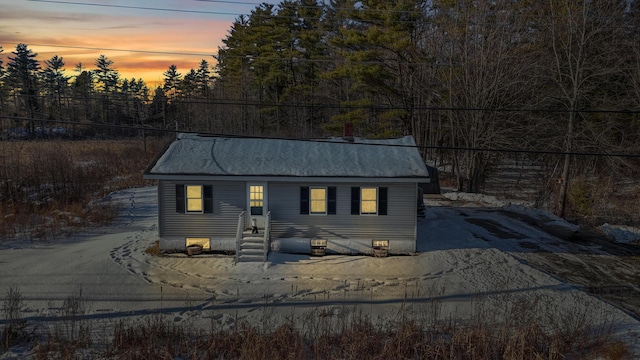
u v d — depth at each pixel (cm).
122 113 9362
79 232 2411
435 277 1798
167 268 1858
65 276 1745
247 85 6306
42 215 2703
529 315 1360
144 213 2891
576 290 1667
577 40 3238
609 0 3369
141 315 1428
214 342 1205
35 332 1289
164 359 1136
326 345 1217
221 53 7100
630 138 3669
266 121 6431
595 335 1292
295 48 5997
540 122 3534
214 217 2053
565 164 3108
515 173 5150
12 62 8719
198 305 1515
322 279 1767
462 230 2508
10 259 1938
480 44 3775
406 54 4141
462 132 3847
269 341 1222
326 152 2244
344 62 4841
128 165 4816
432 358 1170
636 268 1967
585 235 2547
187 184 2031
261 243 1995
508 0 3822
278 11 6138
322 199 2064
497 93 3562
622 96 3709
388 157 2202
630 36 3691
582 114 3406
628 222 2880
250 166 2077
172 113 8469
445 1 3891
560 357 1167
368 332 1273
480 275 1822
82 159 4988
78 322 1363
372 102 4422
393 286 1705
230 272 1820
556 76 3569
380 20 3775
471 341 1221
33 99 8444
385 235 2080
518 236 2458
